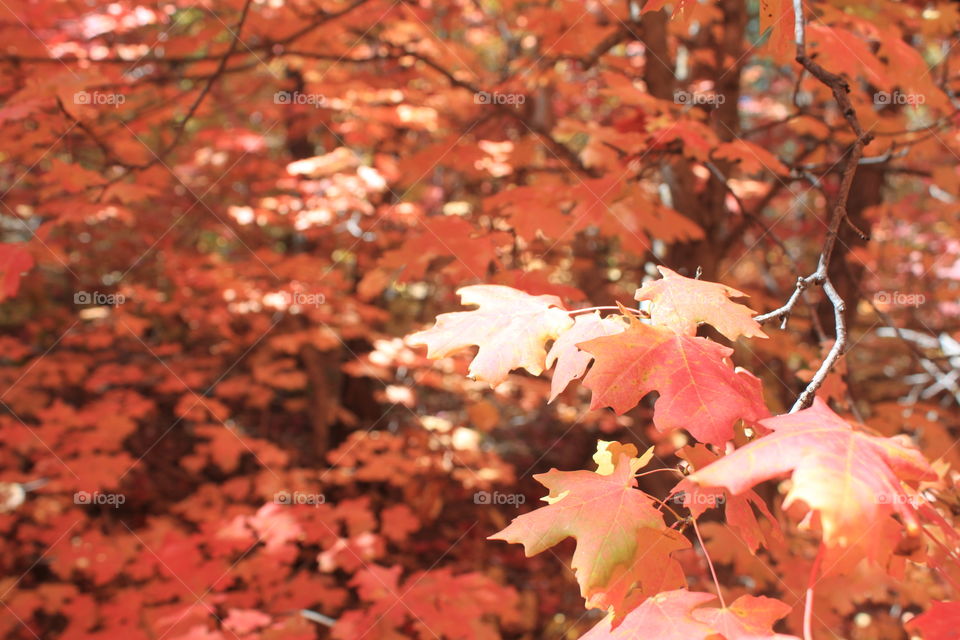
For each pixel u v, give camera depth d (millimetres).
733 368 1238
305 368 7125
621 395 1160
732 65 3883
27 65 3211
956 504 1687
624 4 4145
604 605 1231
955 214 4930
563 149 3916
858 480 878
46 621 4715
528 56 4629
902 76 2645
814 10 2773
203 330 6066
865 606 4430
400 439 5434
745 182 4816
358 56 4918
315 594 3822
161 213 5508
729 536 3418
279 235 6750
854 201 4930
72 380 5492
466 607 3459
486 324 1423
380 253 5070
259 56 3711
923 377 4930
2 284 2535
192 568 3670
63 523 4398
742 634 1101
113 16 3965
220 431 5359
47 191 2803
